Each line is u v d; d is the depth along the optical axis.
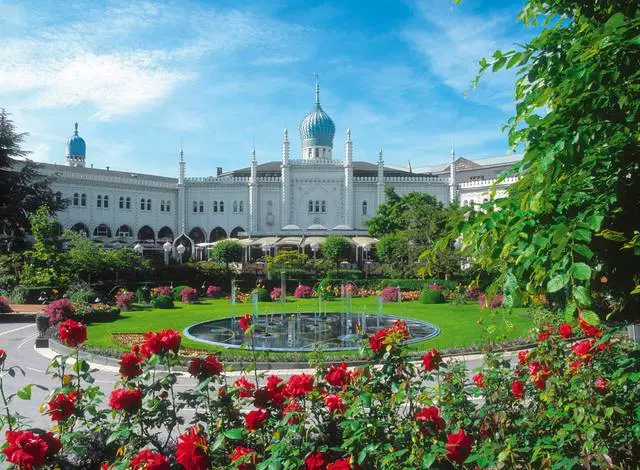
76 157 91.44
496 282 4.41
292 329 24.97
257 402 5.72
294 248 61.88
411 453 4.52
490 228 4.26
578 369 6.04
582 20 4.92
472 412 6.53
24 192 47.59
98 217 66.50
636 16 4.09
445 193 75.81
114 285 38.16
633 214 4.38
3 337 23.95
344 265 58.69
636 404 5.14
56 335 21.02
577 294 3.41
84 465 6.62
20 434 4.71
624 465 5.09
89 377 6.56
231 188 74.69
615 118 4.00
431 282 41.25
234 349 18.62
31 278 35.06
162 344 6.05
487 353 8.13
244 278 46.06
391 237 48.31
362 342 6.93
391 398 5.45
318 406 6.00
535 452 4.59
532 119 4.32
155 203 72.75
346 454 4.96
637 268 4.55
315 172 74.62
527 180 4.59
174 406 6.14
